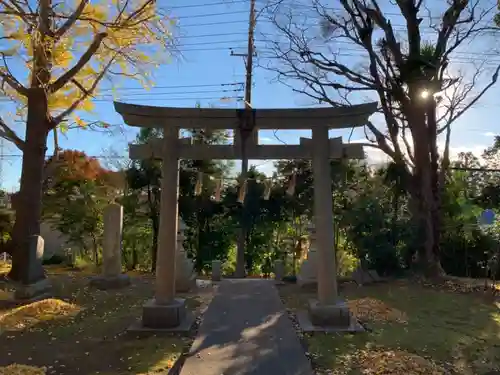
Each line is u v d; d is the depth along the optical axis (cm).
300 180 1570
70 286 1109
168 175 718
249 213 1645
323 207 721
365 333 675
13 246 1102
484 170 1644
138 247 1752
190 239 1753
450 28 1297
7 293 975
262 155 725
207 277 1502
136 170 1586
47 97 1140
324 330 680
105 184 1664
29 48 1080
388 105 1359
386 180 1357
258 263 1800
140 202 1667
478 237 1398
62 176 1592
